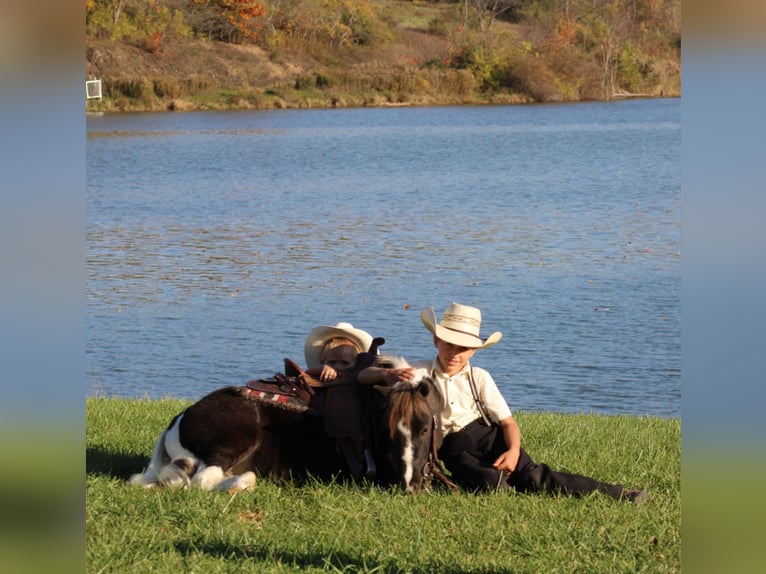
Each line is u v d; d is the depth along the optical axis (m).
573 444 8.24
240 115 84.94
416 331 20.00
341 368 6.76
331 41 99.12
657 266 26.45
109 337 19.20
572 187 44.66
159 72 89.00
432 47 103.06
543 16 107.50
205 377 16.56
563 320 20.59
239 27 94.75
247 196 43.41
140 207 40.41
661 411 14.40
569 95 99.56
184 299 22.95
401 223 35.00
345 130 73.38
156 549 4.89
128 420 8.69
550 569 4.84
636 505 6.04
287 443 6.31
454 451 6.44
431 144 63.75
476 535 5.35
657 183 45.28
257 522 5.52
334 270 26.42
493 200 40.97
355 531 5.31
